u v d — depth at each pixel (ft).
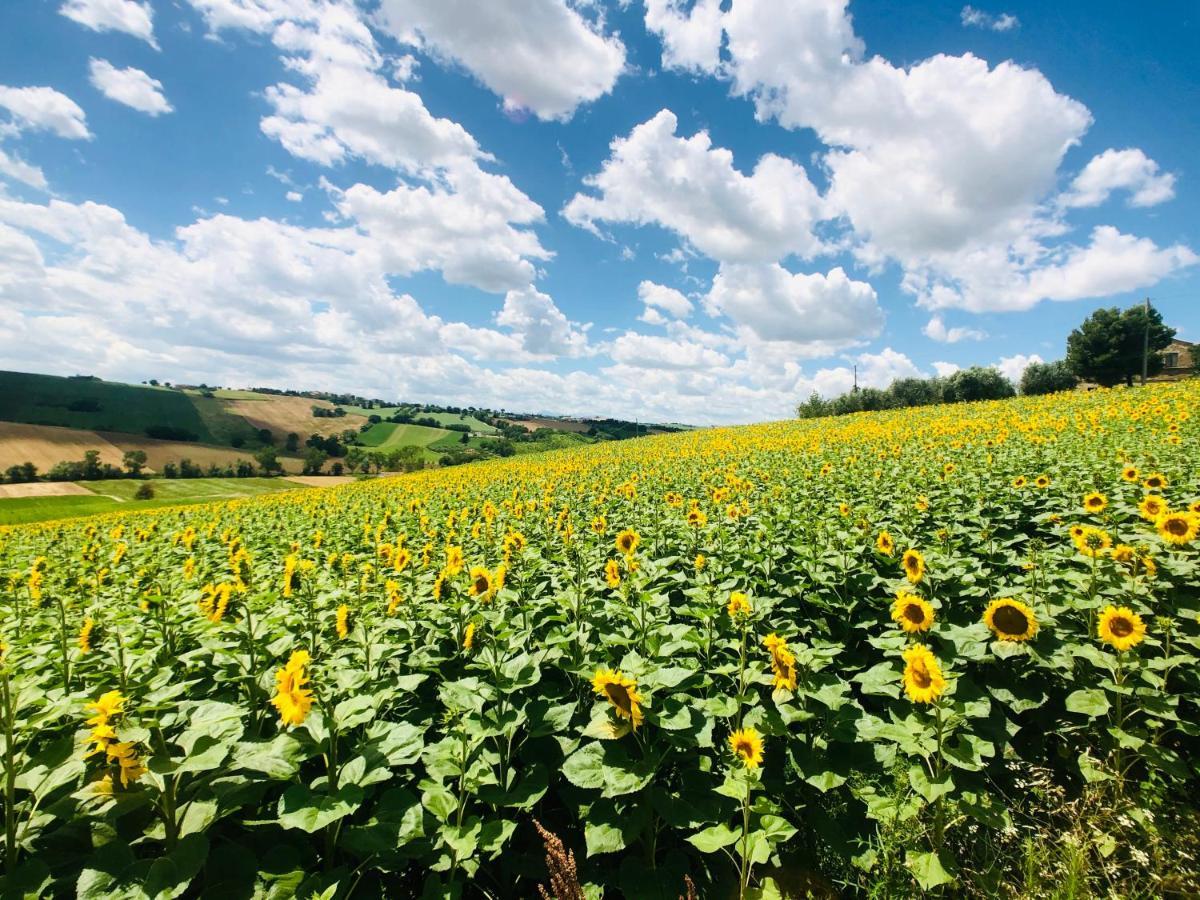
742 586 19.40
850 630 17.93
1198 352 203.41
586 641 15.71
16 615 23.03
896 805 10.99
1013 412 88.22
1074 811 11.37
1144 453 37.29
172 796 9.08
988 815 11.14
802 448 76.48
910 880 10.51
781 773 13.01
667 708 11.62
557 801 13.00
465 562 28.58
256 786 10.18
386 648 15.07
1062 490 30.17
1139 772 12.42
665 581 21.77
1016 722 14.26
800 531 27.04
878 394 188.75
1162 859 10.27
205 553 40.24
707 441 124.88
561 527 32.86
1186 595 16.31
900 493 35.78
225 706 10.64
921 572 16.57
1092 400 92.22
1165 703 12.07
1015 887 10.26
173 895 8.00
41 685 15.20
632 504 41.96
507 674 12.98
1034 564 17.38
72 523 97.60
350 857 10.48
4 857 8.70
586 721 13.74
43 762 9.64
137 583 28.19
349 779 10.02
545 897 9.86
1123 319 213.46
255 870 9.32
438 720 14.05
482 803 11.88
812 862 11.50
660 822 11.65
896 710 13.34
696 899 10.39
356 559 29.78
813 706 13.34
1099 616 13.51
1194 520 16.62
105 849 8.60
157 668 14.69
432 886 9.85
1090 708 12.50
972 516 26.66
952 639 13.65
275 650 14.20
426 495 75.20
